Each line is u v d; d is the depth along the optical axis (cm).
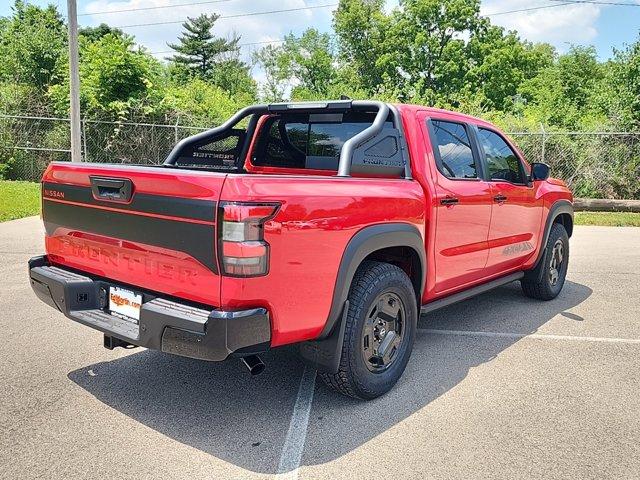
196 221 257
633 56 1592
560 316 528
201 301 268
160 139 1664
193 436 296
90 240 319
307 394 349
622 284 661
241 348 259
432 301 414
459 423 314
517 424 313
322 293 291
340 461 274
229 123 462
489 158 465
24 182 1609
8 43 2572
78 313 317
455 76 4194
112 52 1652
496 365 402
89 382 361
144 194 277
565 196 583
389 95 3155
